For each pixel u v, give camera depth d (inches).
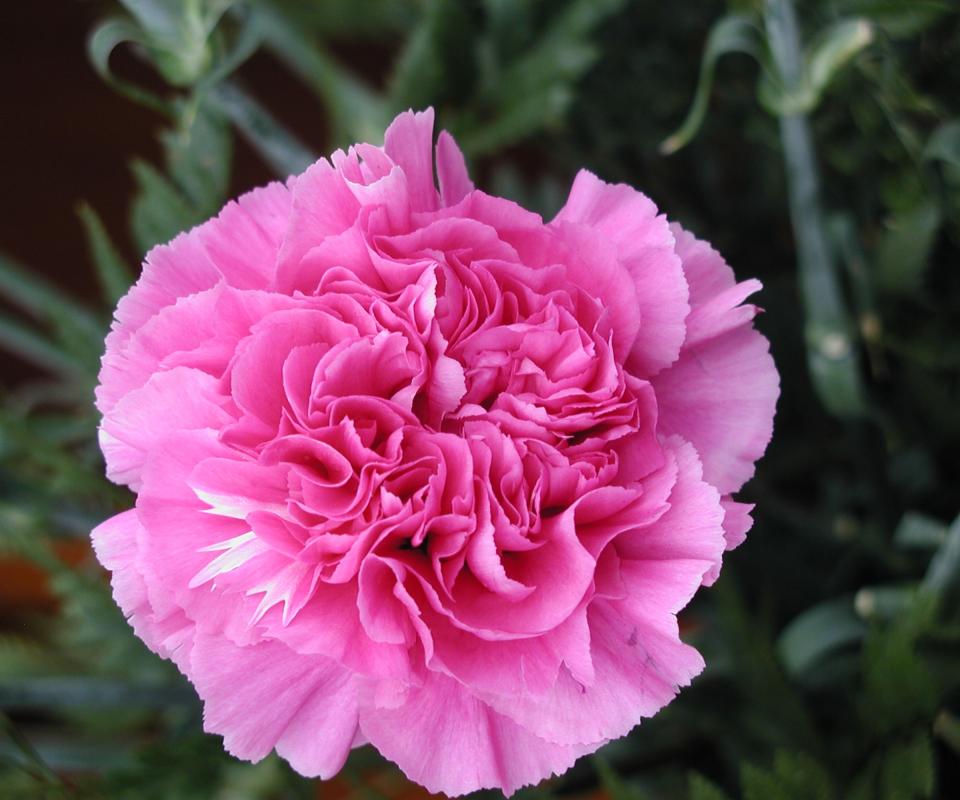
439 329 5.0
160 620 5.1
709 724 7.6
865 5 6.7
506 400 5.1
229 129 6.7
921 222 7.3
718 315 5.4
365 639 4.9
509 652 4.9
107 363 5.1
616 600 5.1
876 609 7.2
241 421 4.9
